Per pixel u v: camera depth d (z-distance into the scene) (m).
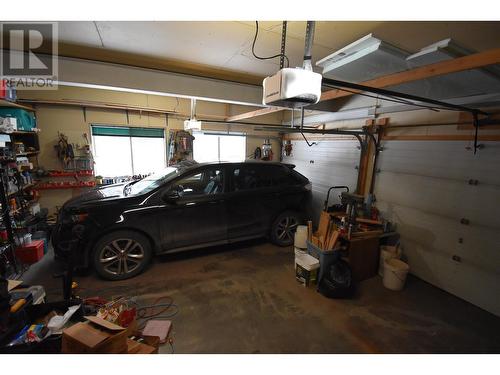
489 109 2.43
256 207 3.60
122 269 2.84
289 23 1.94
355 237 2.96
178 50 2.62
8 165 3.21
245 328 2.12
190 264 3.23
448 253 2.82
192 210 3.14
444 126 2.83
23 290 1.83
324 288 2.64
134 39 2.35
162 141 5.52
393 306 2.54
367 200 3.52
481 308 2.54
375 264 3.19
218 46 2.50
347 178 4.26
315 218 5.04
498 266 2.41
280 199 3.77
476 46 2.15
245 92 3.77
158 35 2.26
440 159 2.87
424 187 3.04
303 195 3.98
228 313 2.31
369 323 2.26
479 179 2.53
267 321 2.22
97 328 1.37
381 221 3.40
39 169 4.37
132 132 5.20
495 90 2.27
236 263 3.30
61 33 2.22
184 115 5.54
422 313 2.45
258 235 3.71
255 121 6.28
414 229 3.18
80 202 2.87
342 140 4.36
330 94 2.80
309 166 5.29
